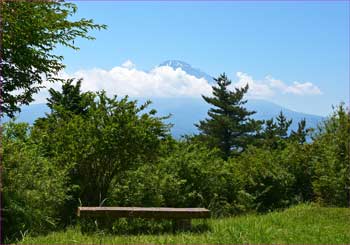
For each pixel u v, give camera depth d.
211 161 15.14
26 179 9.33
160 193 12.74
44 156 11.68
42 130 12.02
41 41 15.31
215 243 8.16
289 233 9.13
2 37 13.93
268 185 16.55
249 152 18.50
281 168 17.44
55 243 8.09
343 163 15.96
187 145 15.18
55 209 10.45
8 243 7.98
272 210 16.33
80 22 16.02
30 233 8.80
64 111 12.29
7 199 8.62
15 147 9.72
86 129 11.65
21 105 15.86
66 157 11.45
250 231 9.06
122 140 11.64
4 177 8.91
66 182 10.52
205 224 10.06
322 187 15.93
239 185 15.74
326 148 16.75
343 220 11.31
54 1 15.16
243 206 14.96
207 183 14.28
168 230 9.96
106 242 8.23
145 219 10.52
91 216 9.34
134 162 12.45
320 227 10.07
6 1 13.60
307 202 16.75
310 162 17.91
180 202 13.20
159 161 13.65
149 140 11.98
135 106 12.12
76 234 8.94
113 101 11.98
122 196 12.20
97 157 11.57
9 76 15.38
